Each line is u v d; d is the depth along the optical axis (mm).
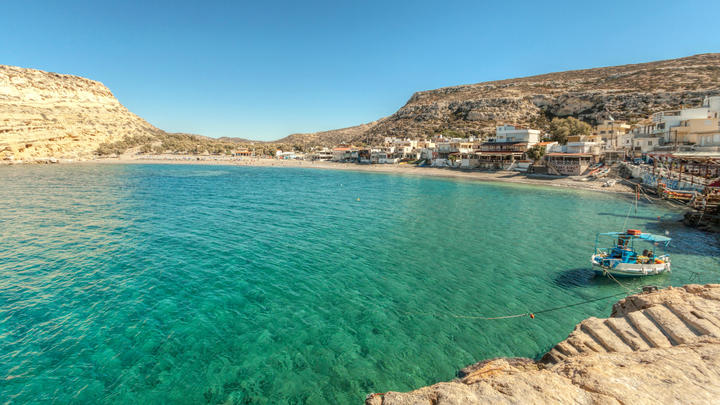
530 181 89312
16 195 57219
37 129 155750
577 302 22188
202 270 26031
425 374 15250
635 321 13227
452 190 77125
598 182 78188
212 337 17516
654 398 7867
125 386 14094
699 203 42500
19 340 16719
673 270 27234
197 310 20078
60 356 15695
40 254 28594
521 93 199375
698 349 10094
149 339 17188
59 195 58531
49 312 19375
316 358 16172
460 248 33125
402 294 23000
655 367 9180
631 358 10211
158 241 33000
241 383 14469
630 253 26484
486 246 33812
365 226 41688
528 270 27578
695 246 33531
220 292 22469
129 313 19500
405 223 43594
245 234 36562
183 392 13898
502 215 48750
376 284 24500
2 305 19984
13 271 24938
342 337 17875
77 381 14250
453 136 168000
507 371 12602
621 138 94000
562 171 90688
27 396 13383
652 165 72375
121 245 31469
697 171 60719
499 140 117500
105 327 18062
